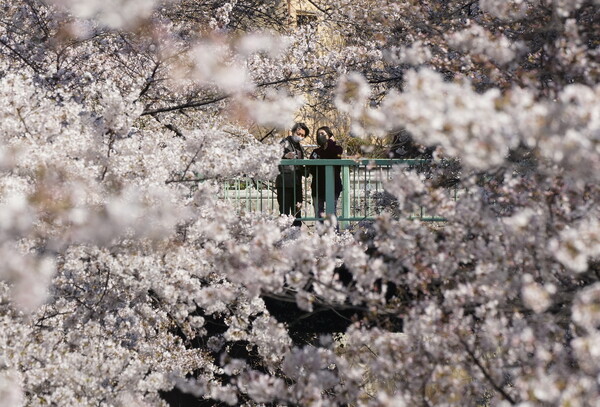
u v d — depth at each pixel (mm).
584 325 12836
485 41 17828
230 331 24344
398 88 34312
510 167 17109
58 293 23844
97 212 19422
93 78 30797
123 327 25875
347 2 41938
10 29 31391
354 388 17703
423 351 16562
